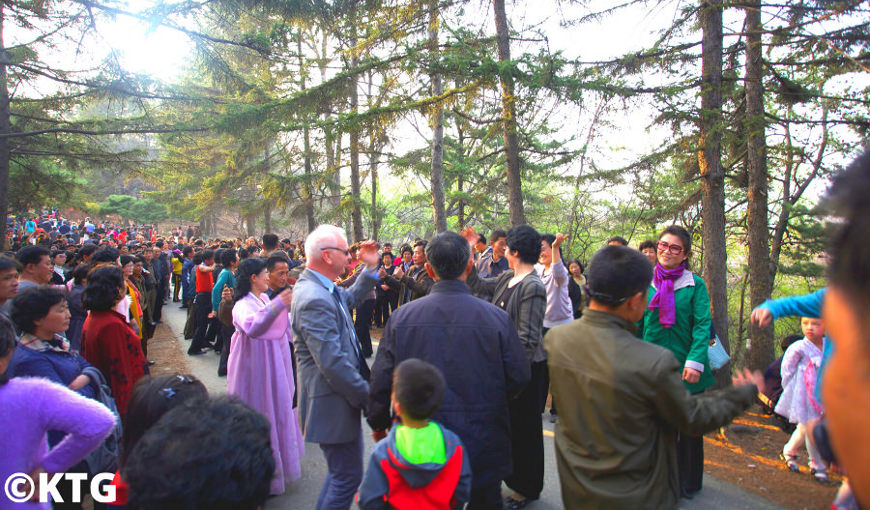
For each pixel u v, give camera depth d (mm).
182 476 1082
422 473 2170
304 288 2924
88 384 2900
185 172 17125
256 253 9016
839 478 4023
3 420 1854
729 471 4195
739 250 12242
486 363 2502
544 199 14297
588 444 2031
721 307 6316
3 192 10961
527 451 3504
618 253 2084
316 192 17828
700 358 3371
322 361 2709
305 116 9266
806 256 9203
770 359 7133
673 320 3543
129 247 13719
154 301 10953
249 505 1156
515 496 3643
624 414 1919
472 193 15625
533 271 3574
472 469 2465
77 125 13117
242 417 1258
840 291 410
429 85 10164
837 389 413
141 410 1841
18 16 9469
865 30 5555
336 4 9891
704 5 6062
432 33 9805
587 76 6914
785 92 6723
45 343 2850
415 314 2596
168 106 11906
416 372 2209
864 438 392
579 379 2062
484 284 4254
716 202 6379
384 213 19469
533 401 3494
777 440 4836
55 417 1965
